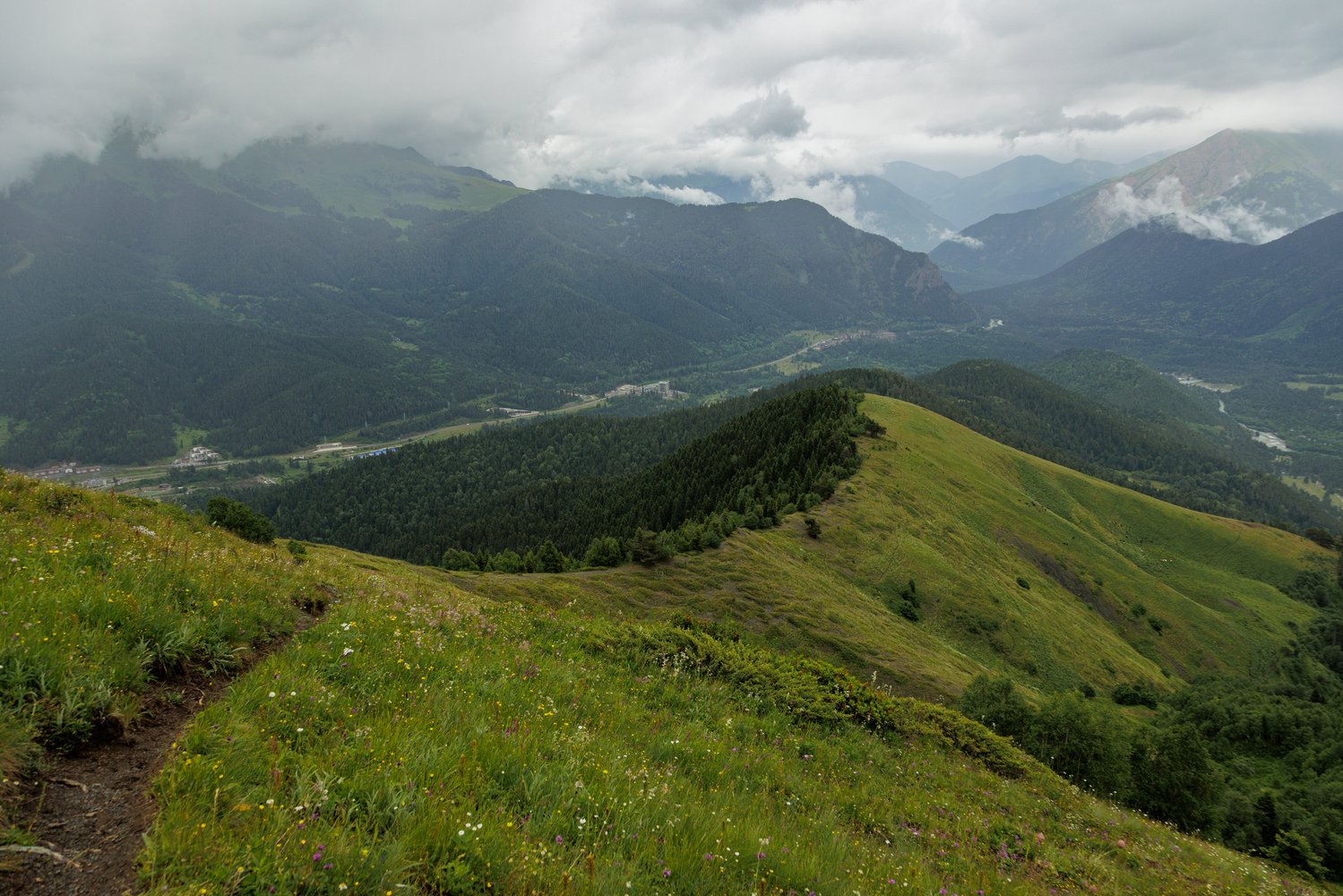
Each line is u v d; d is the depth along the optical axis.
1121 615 119.00
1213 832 29.97
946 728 22.58
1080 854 14.23
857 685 22.97
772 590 67.00
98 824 5.54
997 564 107.12
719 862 7.56
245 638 10.14
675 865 7.18
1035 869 12.62
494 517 189.50
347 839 5.71
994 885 10.59
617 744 10.77
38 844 5.12
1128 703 84.56
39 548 10.65
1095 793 28.58
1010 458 173.38
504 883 5.91
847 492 107.50
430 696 9.70
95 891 4.74
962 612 84.56
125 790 6.10
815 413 155.25
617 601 60.41
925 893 8.97
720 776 11.41
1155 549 162.12
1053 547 127.38
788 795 12.17
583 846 6.89
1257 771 62.59
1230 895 14.55
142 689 7.73
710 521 83.06
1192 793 30.16
